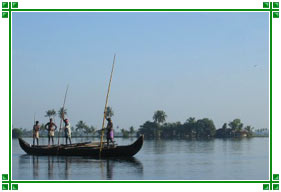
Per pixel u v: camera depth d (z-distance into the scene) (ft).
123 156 137.69
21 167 108.88
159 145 261.24
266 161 123.54
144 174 93.35
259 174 93.81
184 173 95.14
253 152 171.12
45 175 92.94
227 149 199.11
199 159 131.23
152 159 130.82
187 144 285.23
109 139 139.95
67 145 152.05
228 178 87.66
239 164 114.83
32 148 156.25
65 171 99.40
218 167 107.14
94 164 114.93
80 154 142.92
